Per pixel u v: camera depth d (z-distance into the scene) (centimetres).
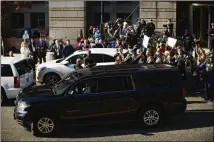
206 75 1756
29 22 3325
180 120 1528
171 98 1434
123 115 1414
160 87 1432
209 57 1808
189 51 2439
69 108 1382
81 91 1396
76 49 2656
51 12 3056
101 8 2930
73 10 3038
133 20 3192
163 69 1456
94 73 1430
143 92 1417
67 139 1349
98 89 1402
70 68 2075
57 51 2564
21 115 1368
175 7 2945
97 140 1330
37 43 2506
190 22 3025
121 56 2005
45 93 1428
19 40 3105
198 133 1377
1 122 1530
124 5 3188
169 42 2291
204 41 2970
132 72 1430
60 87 1452
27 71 1830
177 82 1448
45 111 1373
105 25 2797
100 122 1406
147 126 1438
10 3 3238
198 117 1559
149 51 1919
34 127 1373
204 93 1892
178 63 1902
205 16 2992
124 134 1387
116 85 1414
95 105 1395
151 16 2959
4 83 1741
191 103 1744
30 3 3194
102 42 2592
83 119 1394
